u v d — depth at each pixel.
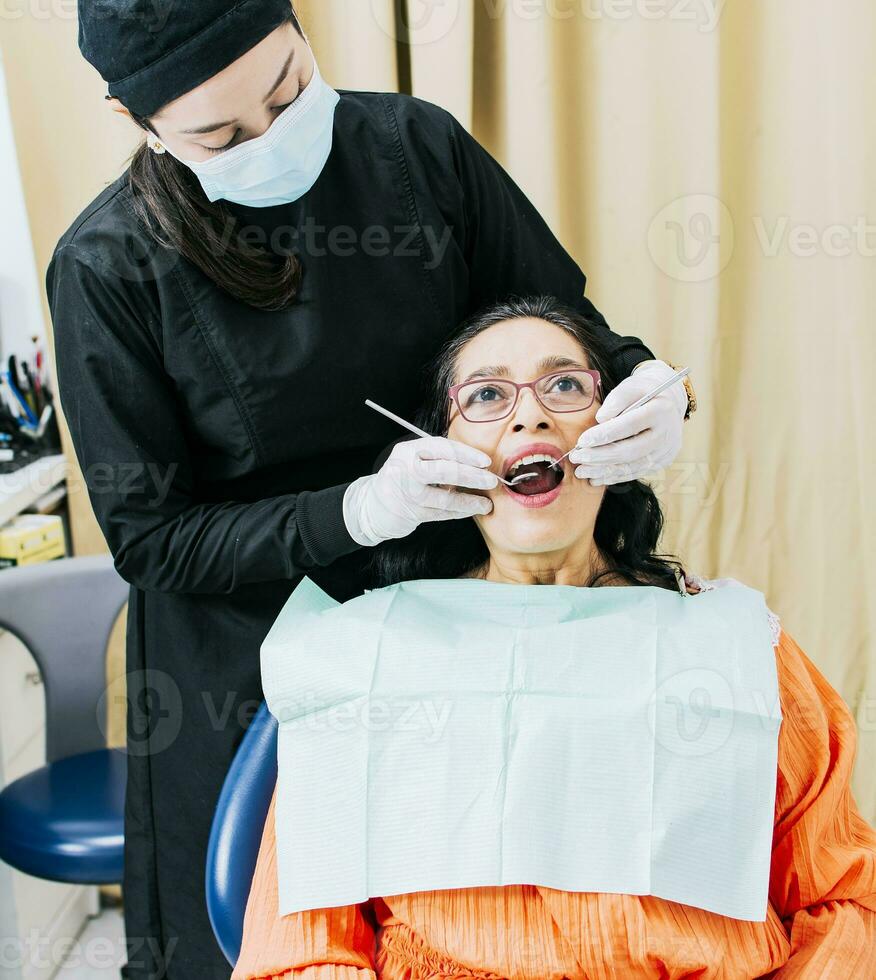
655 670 1.01
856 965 0.93
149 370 1.12
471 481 1.02
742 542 1.92
